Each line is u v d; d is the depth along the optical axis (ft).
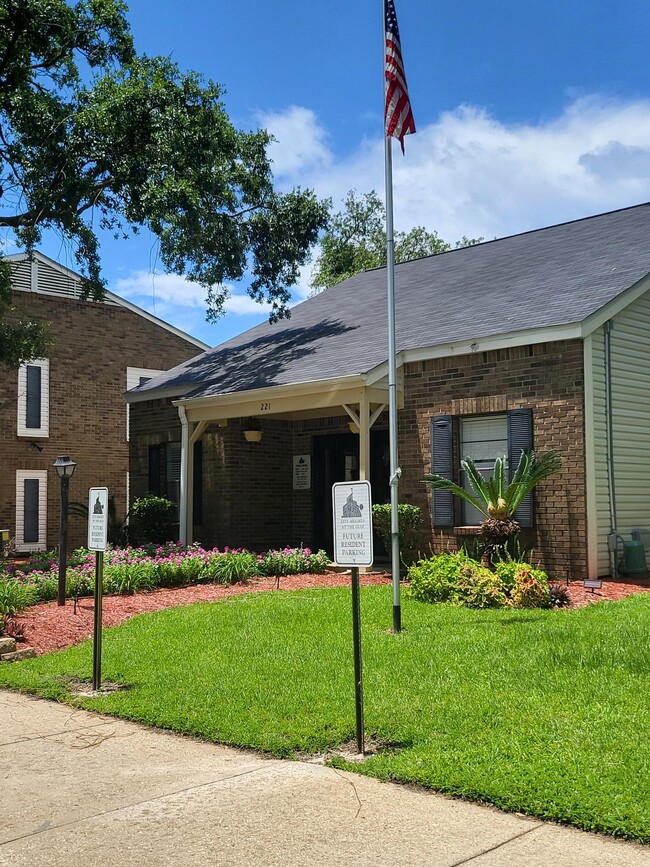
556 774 14.57
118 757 17.34
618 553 39.83
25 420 76.89
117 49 57.82
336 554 17.90
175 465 63.67
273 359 55.62
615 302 39.60
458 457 43.68
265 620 30.89
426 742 16.89
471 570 34.53
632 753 15.38
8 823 13.97
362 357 46.55
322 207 67.15
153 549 52.08
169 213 51.88
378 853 12.33
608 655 22.82
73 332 80.28
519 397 40.75
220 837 13.09
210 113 55.98
